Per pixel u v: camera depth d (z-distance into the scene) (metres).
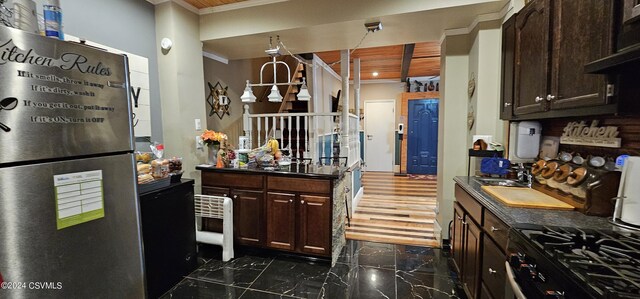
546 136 2.03
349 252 2.87
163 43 2.73
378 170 7.95
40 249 0.88
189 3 2.84
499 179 2.25
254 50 3.48
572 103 1.36
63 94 0.93
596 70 1.07
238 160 2.87
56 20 1.13
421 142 7.22
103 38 2.26
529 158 2.10
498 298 1.41
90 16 2.15
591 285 0.78
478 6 2.29
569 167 1.57
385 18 2.51
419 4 2.36
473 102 2.60
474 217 1.82
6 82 0.80
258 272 2.48
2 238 0.80
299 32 2.84
